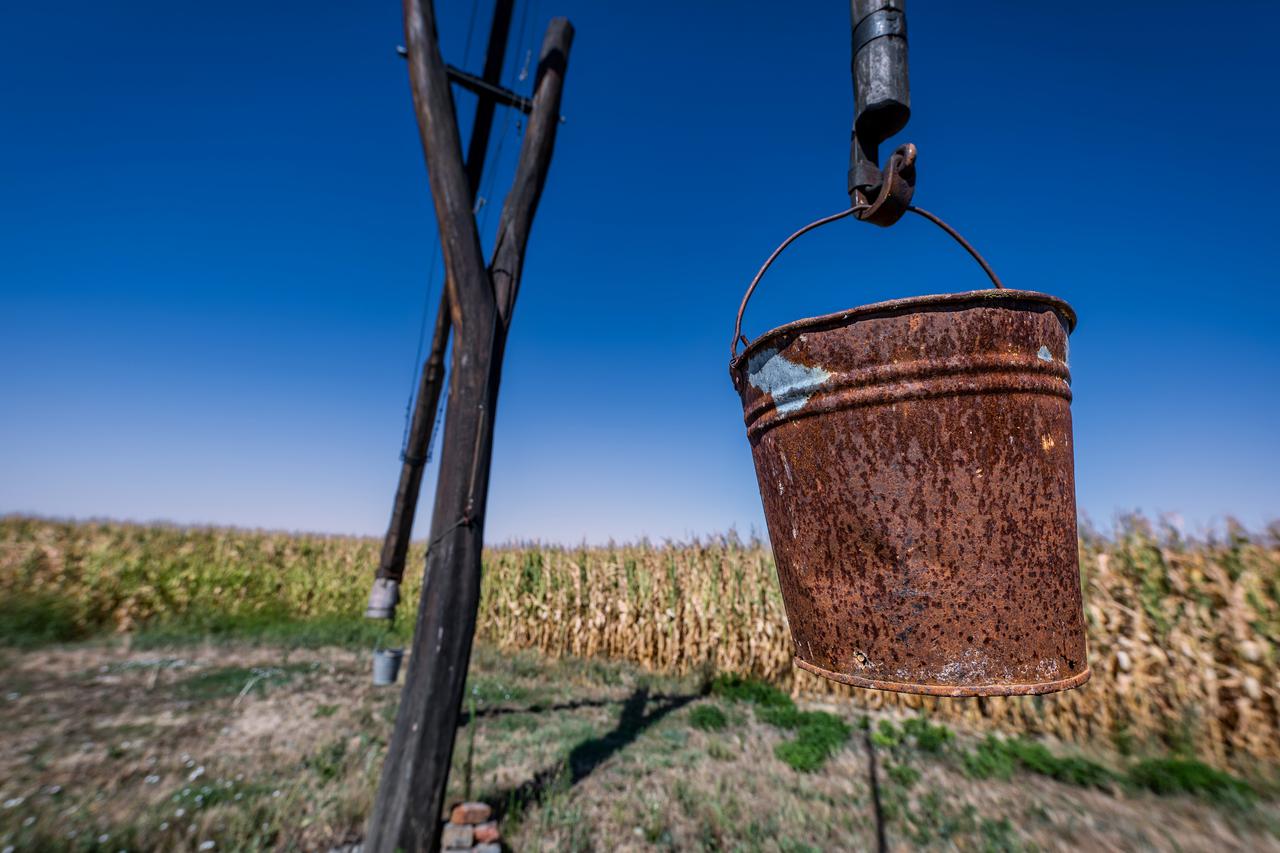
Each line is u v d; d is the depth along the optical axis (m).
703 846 3.81
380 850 3.25
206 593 13.20
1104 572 6.43
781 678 8.84
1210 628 5.79
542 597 11.84
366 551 16.88
